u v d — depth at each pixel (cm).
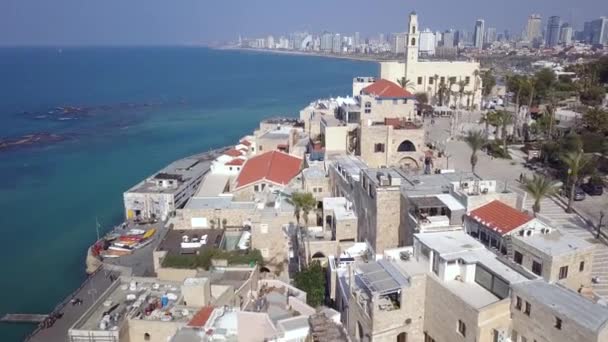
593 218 6581
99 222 10775
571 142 8469
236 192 8588
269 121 15112
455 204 5078
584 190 7569
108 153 17062
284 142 11269
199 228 7725
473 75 16475
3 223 10750
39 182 13712
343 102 12194
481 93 16888
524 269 3841
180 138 19575
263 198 8112
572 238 4319
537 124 10819
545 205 7094
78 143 18562
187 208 7769
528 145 10419
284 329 4106
